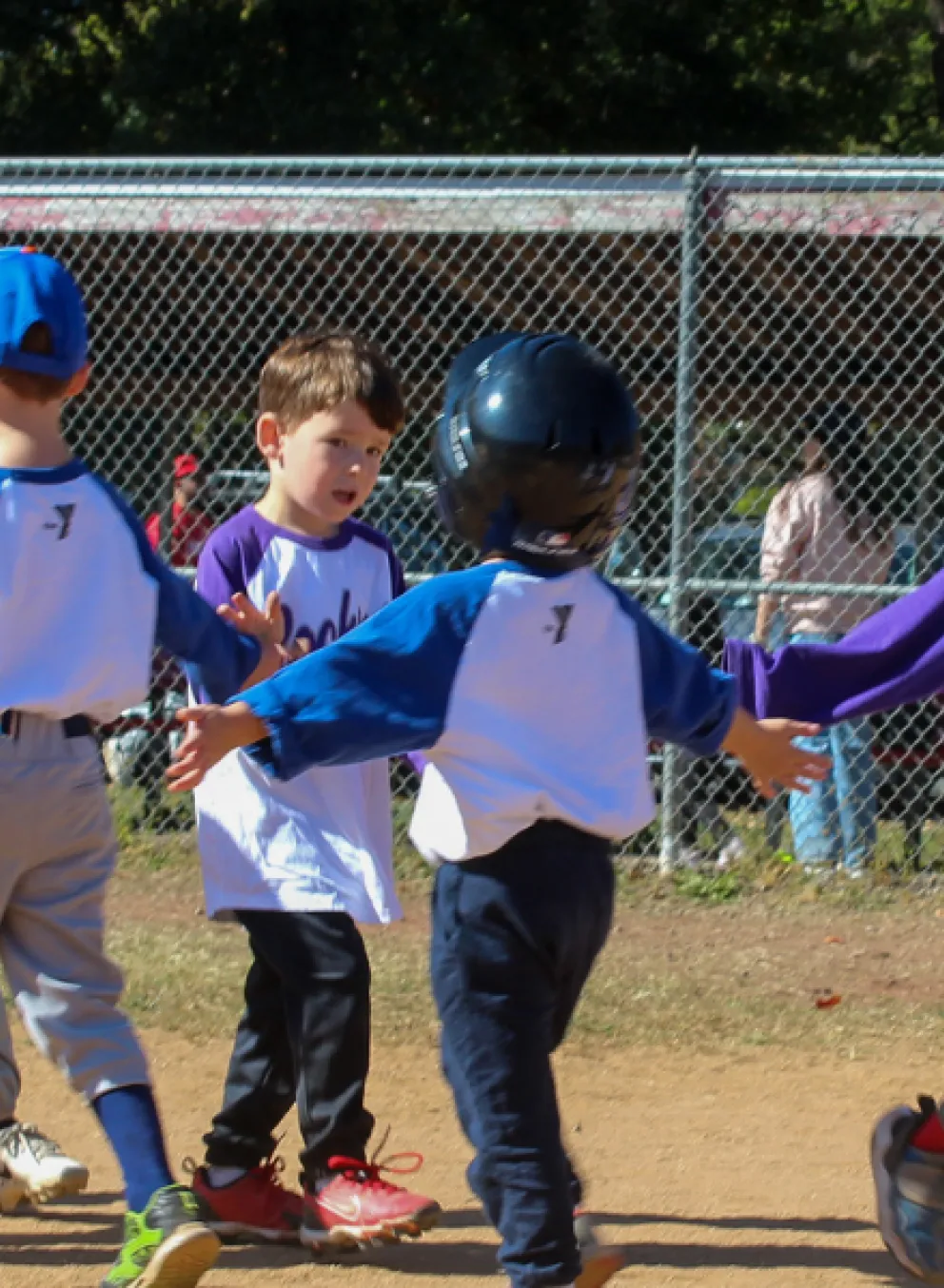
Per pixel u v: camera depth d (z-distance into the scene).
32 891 10.74
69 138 55.47
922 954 21.36
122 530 10.78
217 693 11.05
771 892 24.17
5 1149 11.91
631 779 9.38
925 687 10.84
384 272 30.45
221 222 25.56
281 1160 12.29
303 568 12.15
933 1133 10.84
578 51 56.62
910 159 23.77
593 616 9.36
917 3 64.00
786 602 24.88
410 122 50.75
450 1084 9.23
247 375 33.25
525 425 9.00
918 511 27.20
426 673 8.96
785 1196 13.12
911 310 26.94
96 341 32.69
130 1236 10.02
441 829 9.16
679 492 24.31
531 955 9.04
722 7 57.03
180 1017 18.00
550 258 28.92
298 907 11.35
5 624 10.34
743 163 23.92
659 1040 17.64
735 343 31.55
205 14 49.03
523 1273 8.77
